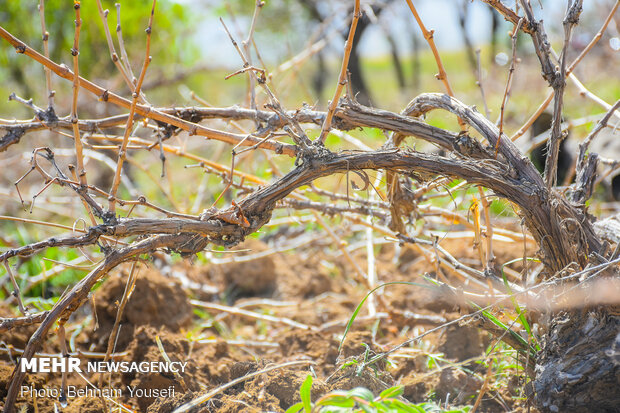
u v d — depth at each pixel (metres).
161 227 1.30
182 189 4.12
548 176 1.37
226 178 1.90
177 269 2.99
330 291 2.91
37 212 3.94
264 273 2.95
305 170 1.36
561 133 1.40
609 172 2.09
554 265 1.41
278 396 1.56
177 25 5.59
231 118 1.65
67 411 1.61
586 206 1.53
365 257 3.21
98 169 4.34
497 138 1.37
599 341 1.34
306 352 2.07
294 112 1.59
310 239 3.21
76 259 2.88
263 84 1.38
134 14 5.10
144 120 1.66
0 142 1.51
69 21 5.02
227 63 5.41
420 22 1.59
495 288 1.70
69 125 1.58
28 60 5.15
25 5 5.07
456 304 1.59
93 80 4.86
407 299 2.58
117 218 1.36
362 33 7.40
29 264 3.02
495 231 2.20
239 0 7.80
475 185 1.48
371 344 1.99
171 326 2.23
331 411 1.18
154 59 5.36
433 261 1.99
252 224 1.36
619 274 1.35
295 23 8.07
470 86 7.07
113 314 2.15
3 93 5.34
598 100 1.88
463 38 6.90
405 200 1.73
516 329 1.66
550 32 4.59
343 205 2.24
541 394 1.42
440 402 1.65
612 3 4.35
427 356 1.88
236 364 1.69
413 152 1.36
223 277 2.95
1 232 3.49
